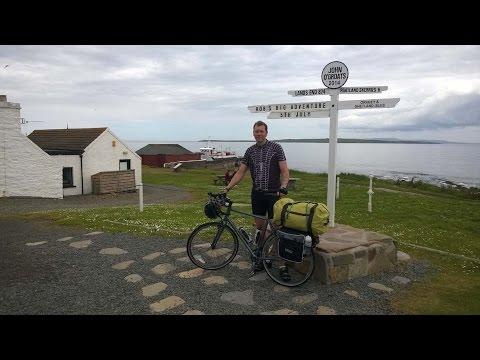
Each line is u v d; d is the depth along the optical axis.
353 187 24.92
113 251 7.30
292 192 21.47
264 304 5.07
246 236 6.29
